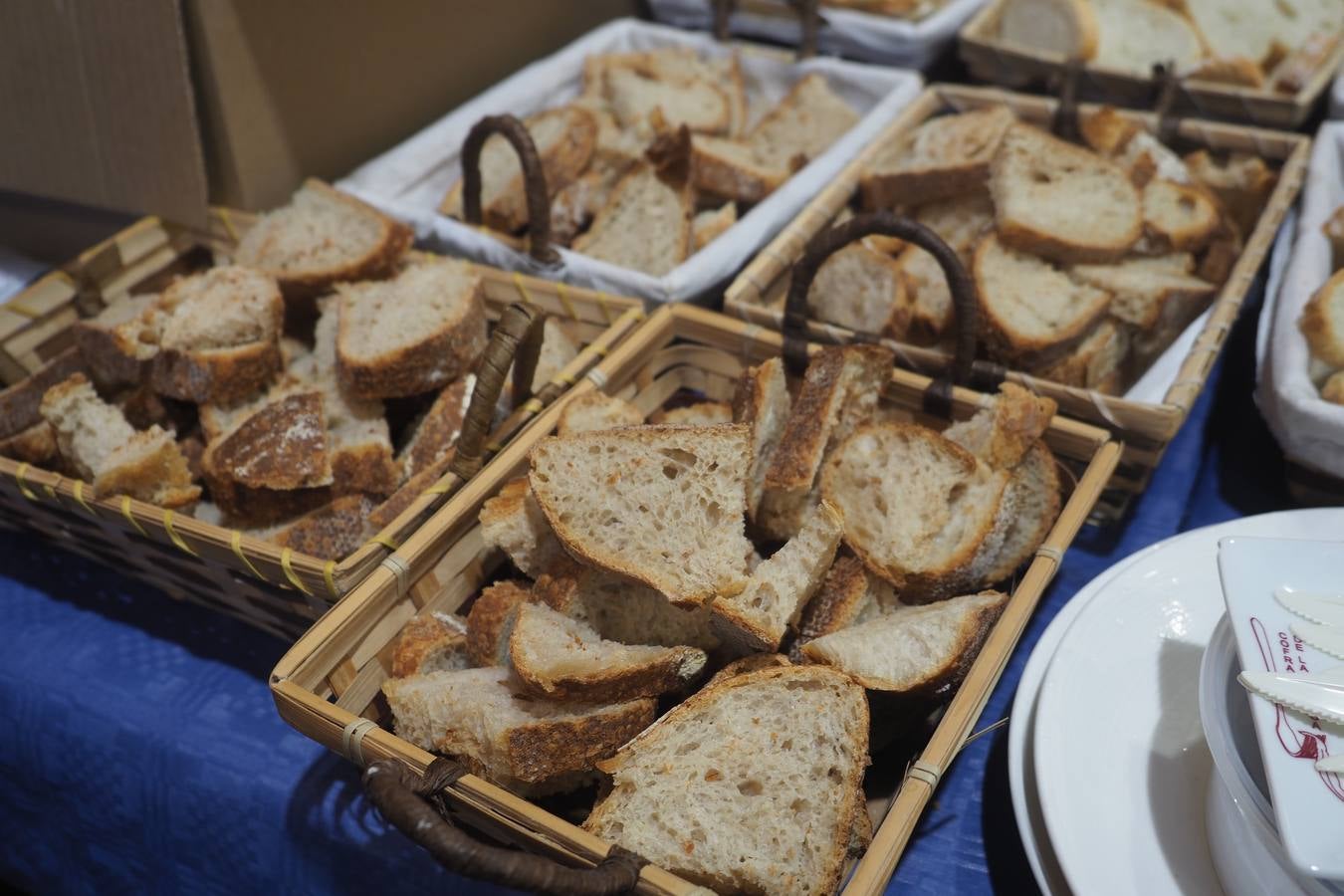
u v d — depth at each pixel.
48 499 0.69
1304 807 0.45
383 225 0.79
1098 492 0.63
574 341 0.80
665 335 0.76
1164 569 0.60
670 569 0.59
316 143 0.93
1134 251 0.82
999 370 0.70
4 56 0.85
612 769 0.53
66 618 0.74
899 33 1.01
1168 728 0.55
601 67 1.03
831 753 0.54
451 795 0.52
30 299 0.81
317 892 0.63
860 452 0.65
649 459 0.61
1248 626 0.49
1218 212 0.83
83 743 0.68
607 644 0.58
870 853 0.50
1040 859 0.53
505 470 0.65
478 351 0.75
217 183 0.90
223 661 0.70
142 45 0.80
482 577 0.67
